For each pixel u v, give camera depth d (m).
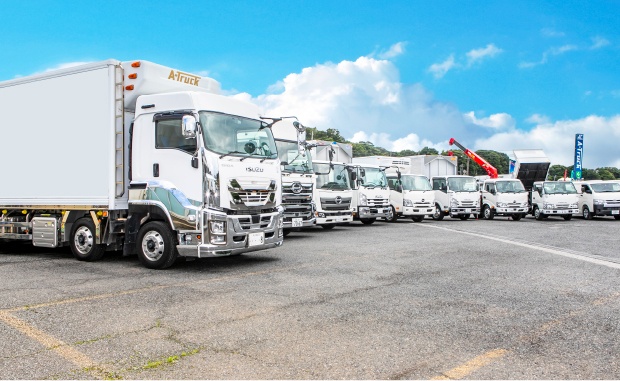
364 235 15.68
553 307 6.09
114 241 9.60
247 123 9.27
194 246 8.34
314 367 4.07
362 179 19.73
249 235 8.78
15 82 10.52
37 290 7.03
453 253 11.10
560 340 4.81
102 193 9.16
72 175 9.59
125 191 9.23
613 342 4.76
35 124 10.20
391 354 4.39
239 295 6.68
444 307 6.06
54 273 8.50
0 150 10.78
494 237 14.94
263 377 3.87
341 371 3.99
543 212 24.92
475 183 24.69
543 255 10.77
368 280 7.80
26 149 10.34
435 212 23.08
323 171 16.98
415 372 3.98
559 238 14.66
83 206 9.45
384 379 3.84
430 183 23.36
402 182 22.80
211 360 4.23
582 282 7.69
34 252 11.62
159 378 3.86
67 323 5.34
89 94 9.38
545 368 4.08
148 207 8.87
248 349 4.50
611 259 10.17
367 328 5.16
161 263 8.73
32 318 5.54
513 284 7.51
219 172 8.33
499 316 5.66
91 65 9.30
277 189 9.52
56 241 9.98
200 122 8.38
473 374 3.95
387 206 20.28
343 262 9.70
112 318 5.53
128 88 9.16
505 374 3.95
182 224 8.41
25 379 3.84
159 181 8.73
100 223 9.45
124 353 4.41
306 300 6.40
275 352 4.43
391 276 8.16
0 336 4.91
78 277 8.09
